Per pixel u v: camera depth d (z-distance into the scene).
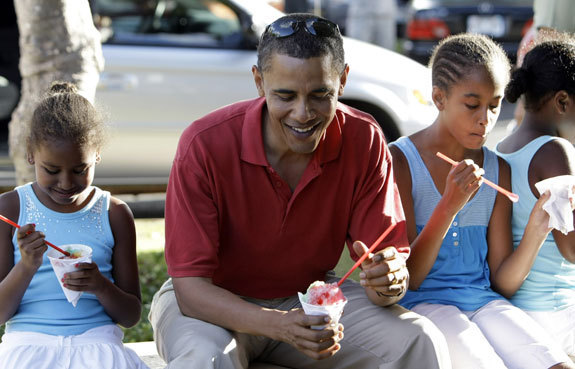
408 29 18.80
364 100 9.79
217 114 4.46
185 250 4.26
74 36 6.66
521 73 5.07
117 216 4.50
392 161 4.84
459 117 4.68
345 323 4.38
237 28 9.88
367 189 4.49
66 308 4.29
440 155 4.50
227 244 4.45
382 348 4.24
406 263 4.63
